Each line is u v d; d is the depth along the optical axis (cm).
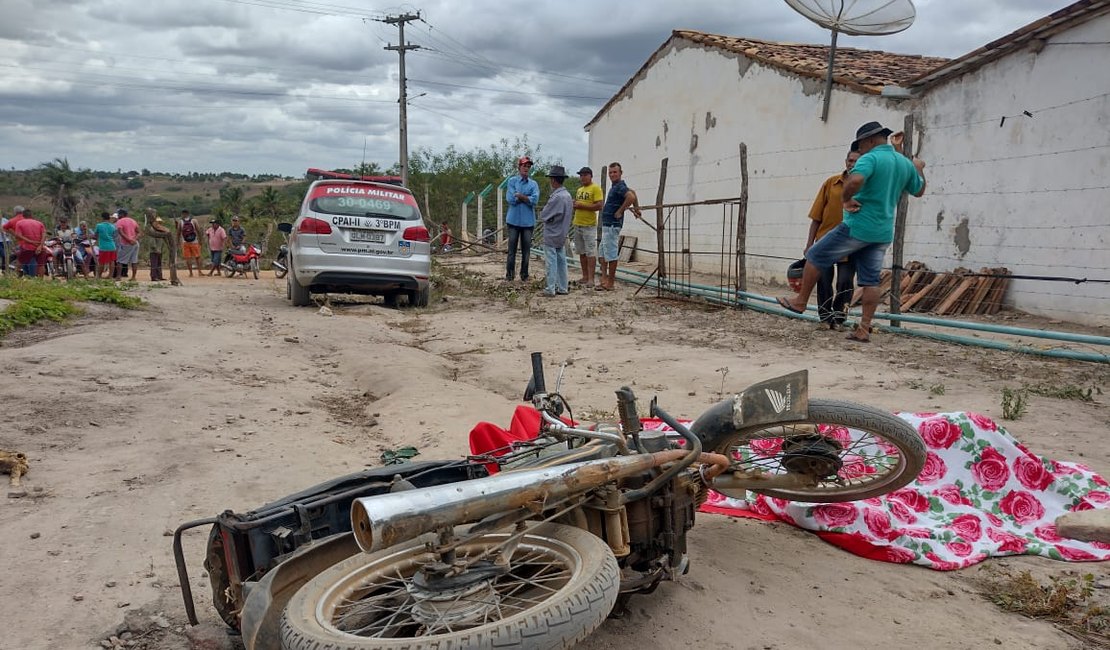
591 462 288
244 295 1442
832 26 1391
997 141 1204
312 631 232
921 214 1334
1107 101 1057
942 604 344
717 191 1858
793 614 332
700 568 368
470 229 4234
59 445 521
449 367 834
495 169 4328
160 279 2027
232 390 682
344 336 978
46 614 325
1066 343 925
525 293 1427
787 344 901
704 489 359
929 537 396
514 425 423
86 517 414
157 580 356
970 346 883
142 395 643
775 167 1656
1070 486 432
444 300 1391
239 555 299
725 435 370
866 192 867
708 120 1875
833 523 409
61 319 940
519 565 276
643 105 2159
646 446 335
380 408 671
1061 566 379
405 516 239
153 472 480
